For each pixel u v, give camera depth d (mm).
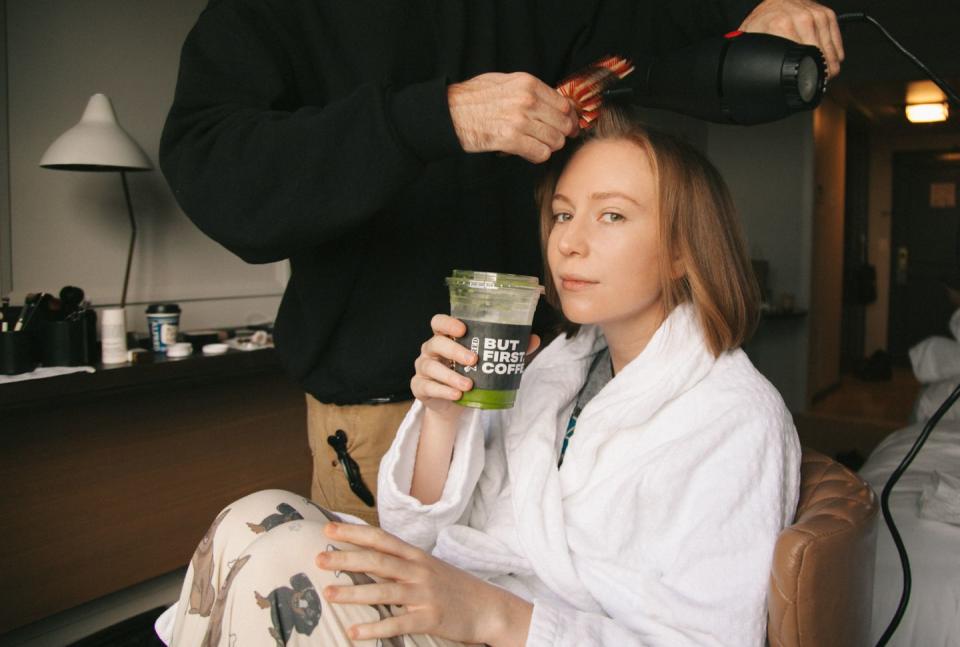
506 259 1287
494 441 1042
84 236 2270
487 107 858
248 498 875
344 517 937
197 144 1032
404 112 879
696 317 927
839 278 6352
